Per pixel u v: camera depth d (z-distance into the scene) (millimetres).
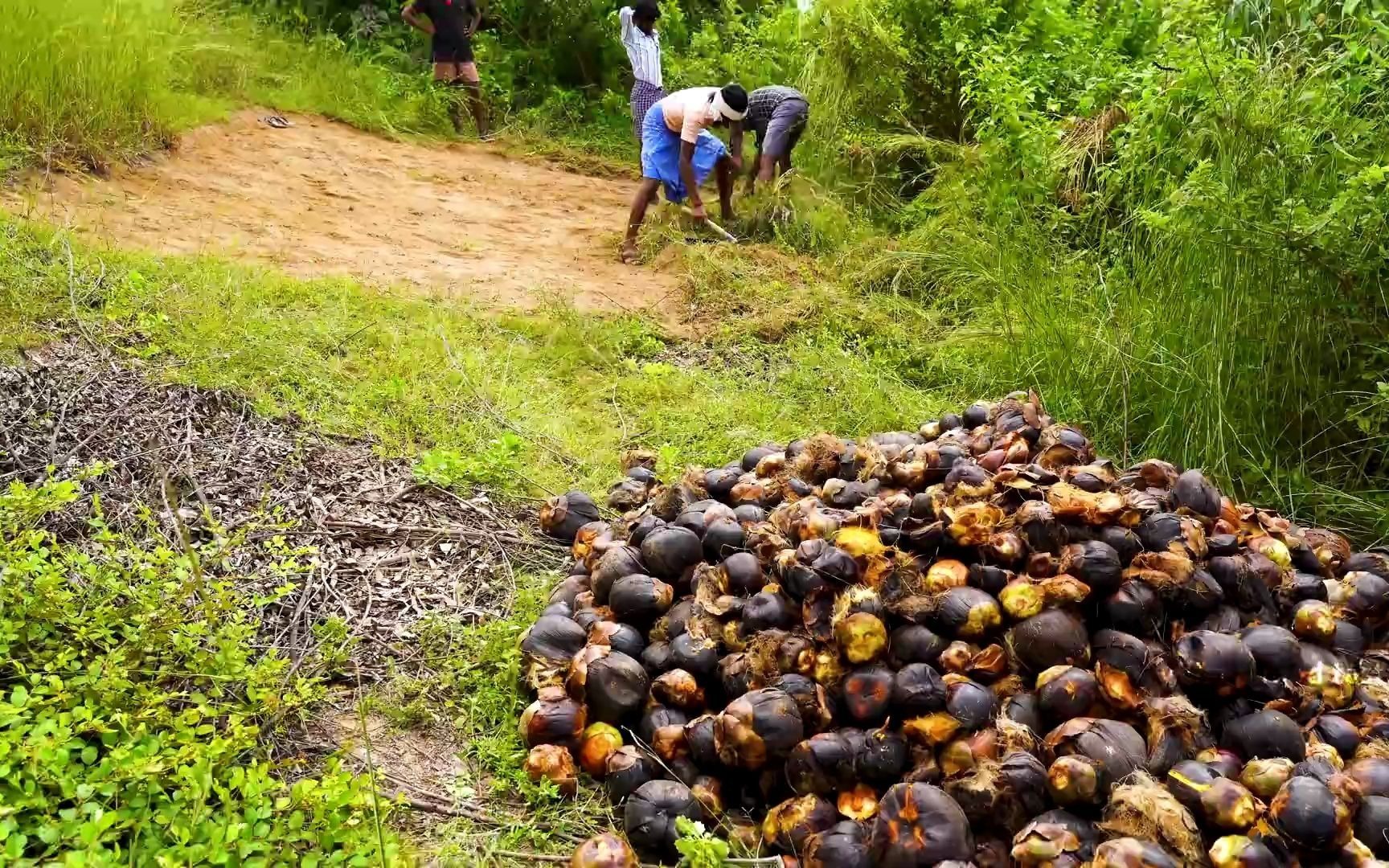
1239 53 5895
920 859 2637
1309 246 4816
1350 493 4871
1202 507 3602
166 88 9453
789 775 2947
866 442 4414
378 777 3162
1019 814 2711
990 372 6281
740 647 3289
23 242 6078
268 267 6734
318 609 3861
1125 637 3025
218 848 2627
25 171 7328
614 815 3090
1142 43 9758
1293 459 5055
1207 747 2863
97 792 2775
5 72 7574
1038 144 7453
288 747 3242
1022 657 3045
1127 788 2584
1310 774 2695
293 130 10555
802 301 7242
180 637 3309
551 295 6969
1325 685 3062
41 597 3291
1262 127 5199
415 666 3664
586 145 12070
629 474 4766
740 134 9273
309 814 2885
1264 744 2850
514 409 5449
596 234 8914
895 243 8312
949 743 2898
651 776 3119
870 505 3533
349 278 6730
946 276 7531
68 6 8328
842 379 6098
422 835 2977
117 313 5520
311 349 5664
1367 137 5234
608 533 4031
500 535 4445
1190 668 2939
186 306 5781
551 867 2932
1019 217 7441
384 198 9141
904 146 9602
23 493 3518
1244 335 5105
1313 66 5586
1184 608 3205
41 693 2986
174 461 4543
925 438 4684
